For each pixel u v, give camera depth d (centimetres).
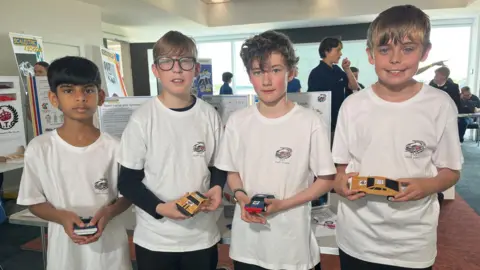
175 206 108
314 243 122
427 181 101
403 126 104
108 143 126
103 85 528
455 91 552
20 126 322
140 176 122
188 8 664
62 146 119
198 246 121
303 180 116
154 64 121
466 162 548
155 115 119
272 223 114
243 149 119
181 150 119
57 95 117
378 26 100
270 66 109
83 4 516
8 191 373
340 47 319
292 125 115
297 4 691
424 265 108
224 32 848
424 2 622
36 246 276
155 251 119
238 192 116
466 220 317
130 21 679
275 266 114
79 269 120
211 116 127
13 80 315
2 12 391
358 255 113
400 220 106
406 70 98
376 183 99
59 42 474
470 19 739
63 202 118
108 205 123
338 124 118
